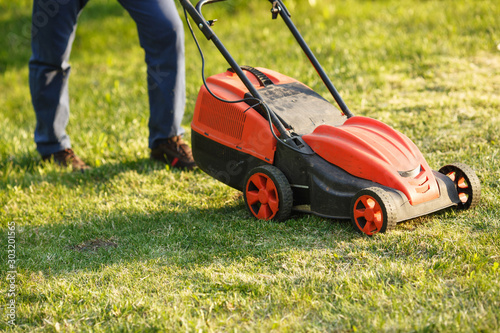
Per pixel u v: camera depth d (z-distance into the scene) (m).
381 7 8.74
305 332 2.16
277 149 3.17
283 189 3.07
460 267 2.49
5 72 9.35
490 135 4.14
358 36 7.39
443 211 3.13
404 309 2.21
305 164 3.09
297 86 3.53
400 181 2.86
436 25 7.25
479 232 2.84
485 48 6.22
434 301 2.24
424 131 4.39
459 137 4.20
